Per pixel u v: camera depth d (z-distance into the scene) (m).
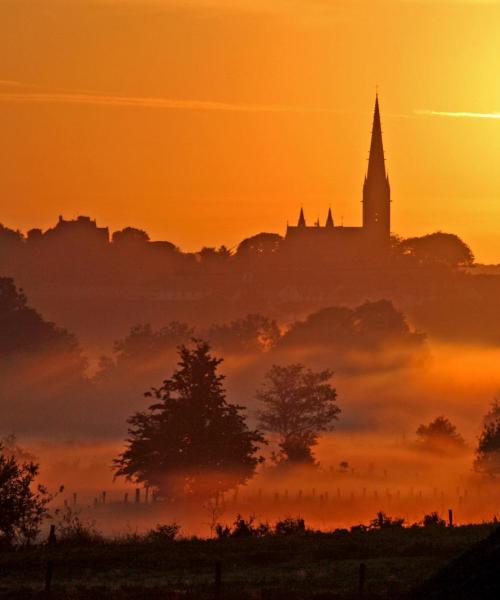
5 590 167.62
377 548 199.25
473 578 115.50
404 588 162.75
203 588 166.00
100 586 169.25
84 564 192.62
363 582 162.50
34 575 185.12
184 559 194.50
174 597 159.00
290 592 161.38
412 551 196.38
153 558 194.88
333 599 157.25
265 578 174.50
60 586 170.12
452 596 115.00
